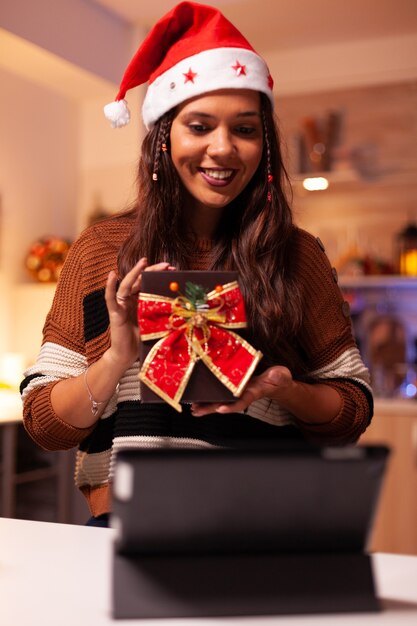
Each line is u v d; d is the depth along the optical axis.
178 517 0.74
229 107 1.29
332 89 4.43
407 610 0.79
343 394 1.38
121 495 0.72
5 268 4.13
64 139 4.46
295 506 0.74
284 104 4.59
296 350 1.45
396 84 4.35
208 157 1.29
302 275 1.45
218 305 1.11
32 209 4.30
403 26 4.14
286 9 3.91
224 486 0.73
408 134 4.32
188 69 1.32
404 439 3.59
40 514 3.75
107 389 1.25
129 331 1.20
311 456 0.72
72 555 1.00
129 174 4.24
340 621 0.75
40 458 3.70
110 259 1.42
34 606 0.81
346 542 0.77
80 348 1.40
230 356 1.12
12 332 4.16
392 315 4.34
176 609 0.75
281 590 0.77
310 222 4.57
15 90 4.20
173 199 1.38
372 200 4.46
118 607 0.75
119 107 1.50
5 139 4.14
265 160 1.41
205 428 1.33
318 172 4.35
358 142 4.41
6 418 3.34
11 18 3.36
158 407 1.33
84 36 3.80
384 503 3.60
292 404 1.28
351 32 4.24
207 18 1.38
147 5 3.87
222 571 0.76
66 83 4.01
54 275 4.12
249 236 1.39
